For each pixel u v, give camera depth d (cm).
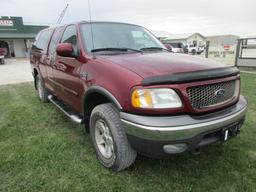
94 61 276
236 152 303
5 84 932
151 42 372
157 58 264
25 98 629
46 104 550
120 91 223
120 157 243
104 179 250
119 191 232
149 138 204
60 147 321
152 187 237
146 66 231
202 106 220
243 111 254
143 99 206
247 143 328
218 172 260
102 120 261
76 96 319
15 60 2666
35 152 306
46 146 324
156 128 199
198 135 209
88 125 325
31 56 597
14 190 234
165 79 205
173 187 237
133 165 274
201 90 218
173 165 274
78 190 234
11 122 425
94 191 232
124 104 219
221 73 232
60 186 240
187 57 282
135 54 295
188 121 205
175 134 200
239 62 1184
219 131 228
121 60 258
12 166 275
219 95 232
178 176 254
